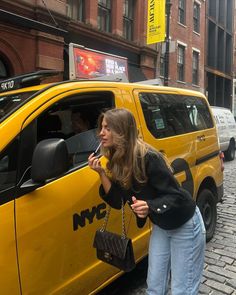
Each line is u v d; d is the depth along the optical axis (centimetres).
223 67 3144
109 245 252
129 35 1886
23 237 242
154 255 260
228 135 1401
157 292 260
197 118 500
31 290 249
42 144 238
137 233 360
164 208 232
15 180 243
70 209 277
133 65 1872
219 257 462
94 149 319
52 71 365
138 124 366
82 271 292
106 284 324
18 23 1180
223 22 3103
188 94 498
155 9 1719
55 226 265
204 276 412
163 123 411
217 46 3044
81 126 318
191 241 249
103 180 255
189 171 444
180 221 244
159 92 426
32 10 1295
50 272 263
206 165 493
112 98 346
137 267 429
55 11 1366
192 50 2478
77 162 299
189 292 252
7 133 245
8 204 237
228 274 418
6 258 233
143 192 237
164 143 398
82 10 1580
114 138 229
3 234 231
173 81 2227
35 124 263
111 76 399
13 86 337
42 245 255
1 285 230
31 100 272
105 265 316
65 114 304
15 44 1244
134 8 1883
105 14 1720
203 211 491
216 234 543
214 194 529
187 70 2416
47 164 234
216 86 3102
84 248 292
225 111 1457
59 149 237
